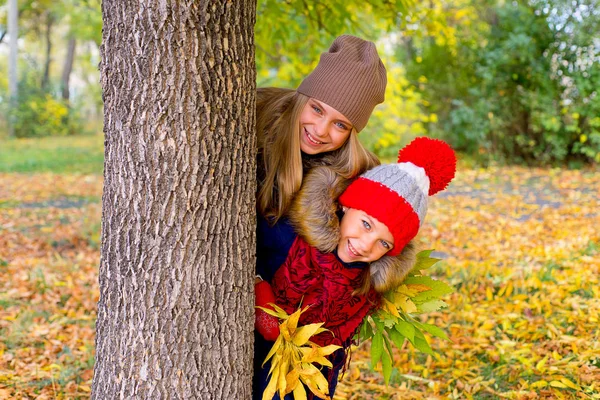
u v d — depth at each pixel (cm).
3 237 629
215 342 183
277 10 359
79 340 377
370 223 197
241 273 188
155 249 174
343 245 205
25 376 321
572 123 1029
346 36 213
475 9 1127
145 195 172
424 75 1220
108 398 184
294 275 207
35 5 2353
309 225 200
